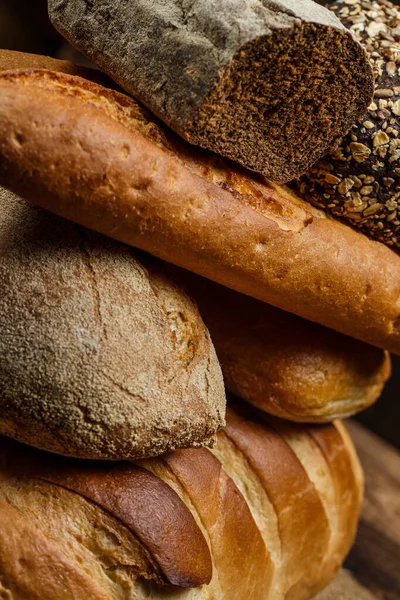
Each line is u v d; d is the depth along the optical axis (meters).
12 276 0.66
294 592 0.81
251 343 0.78
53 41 0.96
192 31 0.65
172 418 0.67
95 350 0.65
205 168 0.69
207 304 0.79
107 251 0.68
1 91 0.63
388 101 0.71
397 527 0.98
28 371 0.65
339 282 0.71
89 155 0.63
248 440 0.78
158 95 0.66
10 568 0.66
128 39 0.67
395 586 0.91
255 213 0.68
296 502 0.79
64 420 0.65
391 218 0.74
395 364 1.24
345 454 0.85
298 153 0.70
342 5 0.77
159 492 0.70
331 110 0.69
